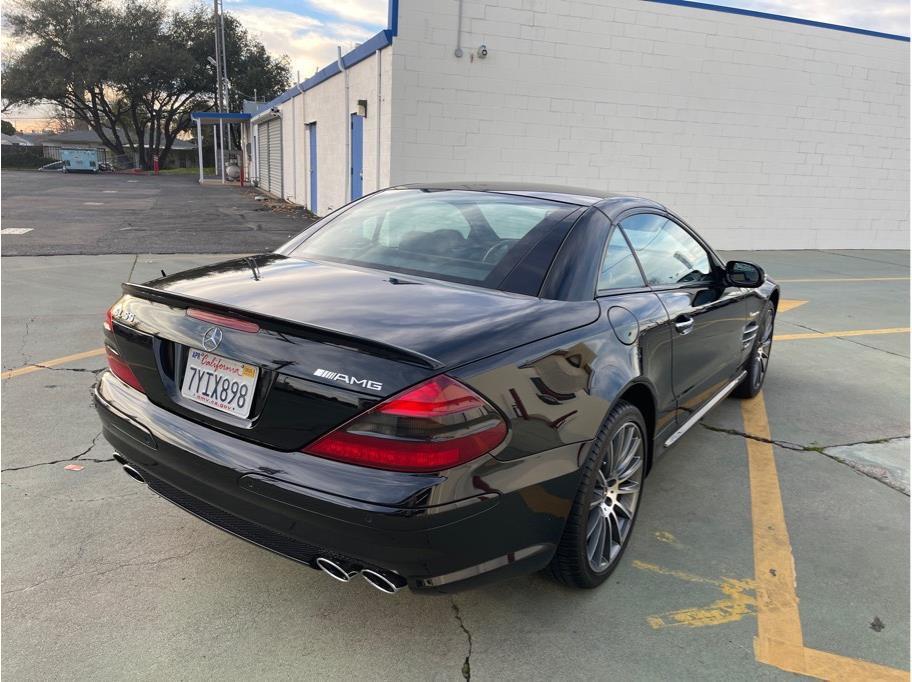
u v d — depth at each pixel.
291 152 21.52
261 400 2.02
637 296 2.89
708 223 14.38
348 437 1.86
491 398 1.93
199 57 52.59
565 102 12.56
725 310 3.80
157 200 21.39
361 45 12.70
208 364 2.18
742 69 13.67
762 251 14.87
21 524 2.83
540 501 2.13
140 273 8.43
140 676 2.05
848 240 15.79
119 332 2.47
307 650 2.21
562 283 2.51
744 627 2.46
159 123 55.06
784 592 2.68
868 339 7.17
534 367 2.10
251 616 2.36
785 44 13.88
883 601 2.66
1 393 4.26
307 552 2.02
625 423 2.62
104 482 3.21
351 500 1.83
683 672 2.21
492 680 2.12
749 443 4.21
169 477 2.26
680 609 2.54
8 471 3.27
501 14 11.79
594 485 2.43
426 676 2.13
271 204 20.92
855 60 14.55
